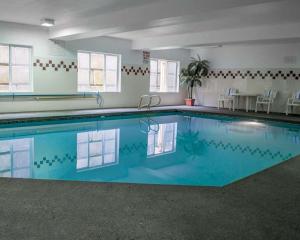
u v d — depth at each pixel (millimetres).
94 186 3094
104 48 10320
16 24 8273
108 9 6406
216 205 2705
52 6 6234
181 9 5520
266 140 7059
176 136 7422
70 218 2377
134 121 9320
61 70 9320
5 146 5941
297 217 2494
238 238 2141
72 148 6012
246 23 7383
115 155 5652
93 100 10258
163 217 2441
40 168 4723
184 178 4434
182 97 13336
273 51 10945
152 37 10336
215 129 8367
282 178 3518
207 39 9000
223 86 12383
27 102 8758
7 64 8461
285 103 10805
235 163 5238
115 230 2211
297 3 4977
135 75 11367
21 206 2572
